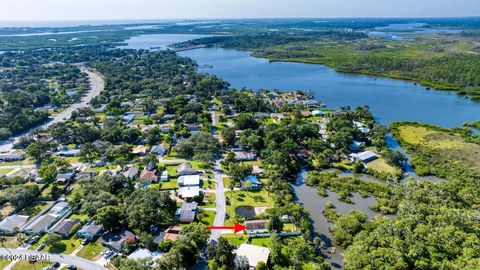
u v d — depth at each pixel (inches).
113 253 3855.8
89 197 4795.8
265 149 6771.7
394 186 5231.3
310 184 5674.2
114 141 7313.0
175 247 3644.2
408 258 3489.2
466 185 5305.1
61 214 4616.1
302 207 4697.3
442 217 4062.5
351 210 4884.4
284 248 3971.5
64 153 6717.5
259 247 3875.5
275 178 5546.3
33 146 6451.8
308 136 7396.7
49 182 5521.7
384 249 3548.2
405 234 3828.7
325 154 6569.9
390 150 6653.5
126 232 4111.7
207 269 3634.4
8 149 7022.6
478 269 3157.0
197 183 5403.5
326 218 4685.0
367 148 7150.6
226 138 7101.4
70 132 7539.4
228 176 5821.9
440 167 6097.4
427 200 4677.7
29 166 6220.5
